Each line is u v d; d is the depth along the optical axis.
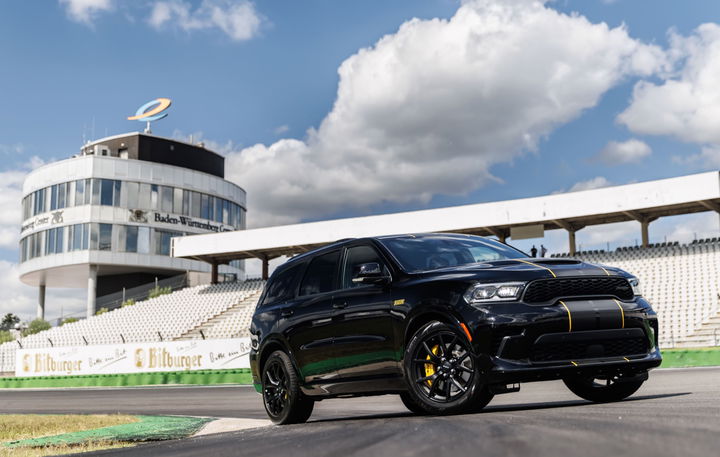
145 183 57.88
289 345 7.16
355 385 6.41
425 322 5.86
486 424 3.95
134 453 4.29
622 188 33.22
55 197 57.25
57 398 22.45
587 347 5.51
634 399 6.54
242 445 3.92
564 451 2.50
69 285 67.81
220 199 63.38
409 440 3.32
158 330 43.72
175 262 58.72
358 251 6.80
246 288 45.78
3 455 6.94
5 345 47.84
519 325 5.34
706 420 3.44
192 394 20.67
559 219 35.09
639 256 35.00
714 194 31.09
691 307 30.38
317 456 2.92
